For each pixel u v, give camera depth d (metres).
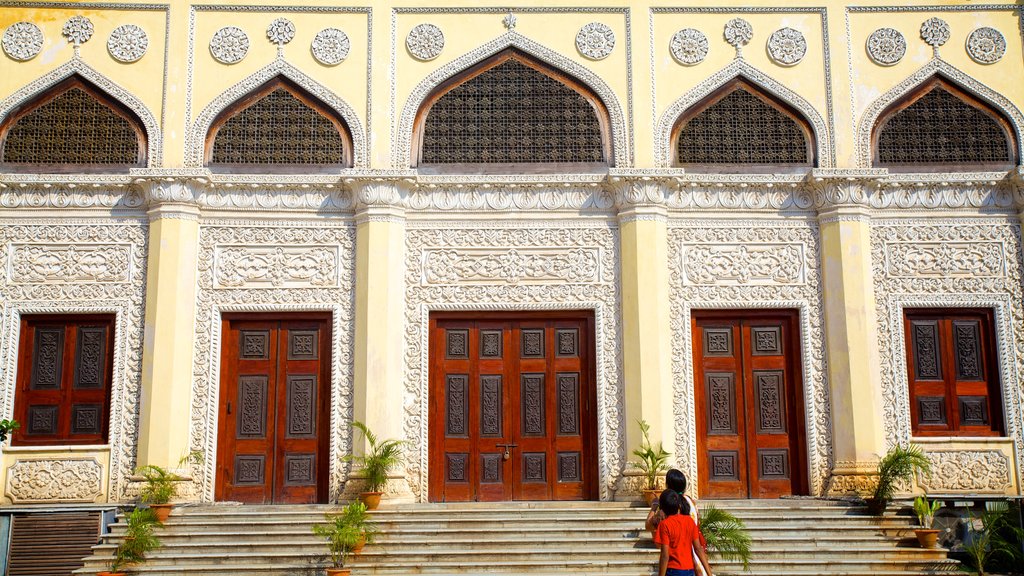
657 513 7.33
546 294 10.52
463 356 10.54
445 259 10.58
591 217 10.66
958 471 10.18
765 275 10.60
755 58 10.92
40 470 9.95
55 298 10.28
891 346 10.44
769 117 10.92
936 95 10.92
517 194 10.67
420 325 10.45
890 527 9.05
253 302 10.41
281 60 10.83
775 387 10.52
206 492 10.02
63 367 10.27
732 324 10.65
